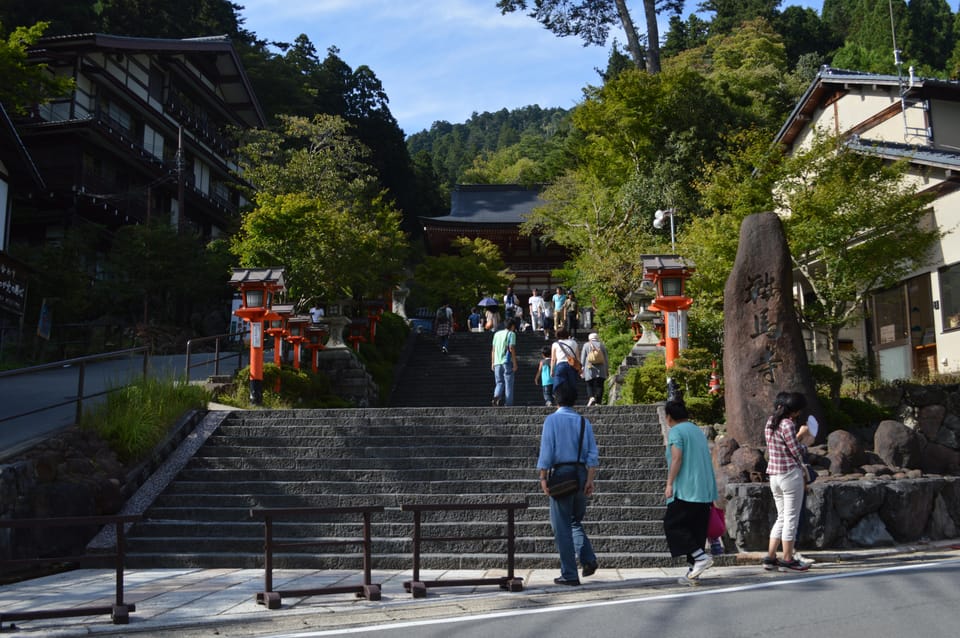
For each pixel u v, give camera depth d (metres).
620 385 17.47
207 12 49.91
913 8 55.59
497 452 10.66
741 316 10.84
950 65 47.81
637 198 28.36
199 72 37.94
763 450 10.05
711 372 12.95
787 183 14.64
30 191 25.42
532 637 4.81
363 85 60.81
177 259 27.45
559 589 6.68
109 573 8.09
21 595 6.92
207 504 9.59
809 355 19.67
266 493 9.76
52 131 29.00
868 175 14.35
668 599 5.91
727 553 8.36
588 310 28.38
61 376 17.19
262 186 28.48
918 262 14.29
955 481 9.61
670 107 30.56
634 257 23.59
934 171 16.59
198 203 37.00
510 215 45.66
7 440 9.70
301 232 20.88
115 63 31.92
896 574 6.62
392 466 10.32
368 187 31.30
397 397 21.34
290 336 17.09
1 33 20.66
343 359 19.08
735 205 14.77
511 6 36.12
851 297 14.16
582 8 36.12
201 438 11.23
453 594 6.64
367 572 6.59
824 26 60.84
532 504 9.49
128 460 10.07
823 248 13.81
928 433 11.73
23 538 8.19
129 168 33.09
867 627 4.70
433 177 69.31
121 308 26.55
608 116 30.59
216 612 6.04
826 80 21.59
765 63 40.78
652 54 33.78
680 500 6.77
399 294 29.56
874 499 8.79
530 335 26.25
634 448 10.63
